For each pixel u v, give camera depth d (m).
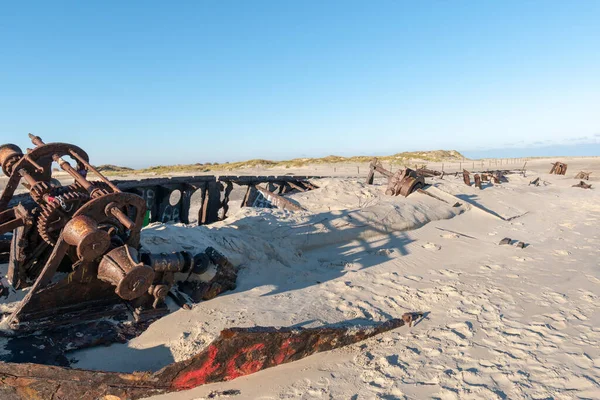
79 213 4.90
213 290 6.18
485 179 20.75
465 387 4.04
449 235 10.62
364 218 10.47
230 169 51.06
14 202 6.65
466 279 7.40
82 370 3.70
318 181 15.17
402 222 10.99
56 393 3.71
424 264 8.38
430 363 4.53
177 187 11.33
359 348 4.92
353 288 6.84
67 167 5.51
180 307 5.76
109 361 4.54
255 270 7.23
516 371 4.30
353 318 5.71
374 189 14.61
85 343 4.70
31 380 3.67
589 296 6.48
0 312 5.00
